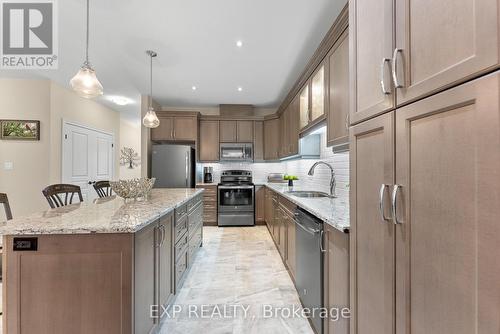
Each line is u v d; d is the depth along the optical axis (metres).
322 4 2.16
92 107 5.18
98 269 1.29
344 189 2.54
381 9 0.93
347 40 1.77
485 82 0.54
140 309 1.43
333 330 1.44
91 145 5.14
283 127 4.64
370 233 1.01
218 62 3.30
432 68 0.68
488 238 0.53
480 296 0.55
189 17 2.34
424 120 0.72
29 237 1.26
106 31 2.58
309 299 1.85
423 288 0.72
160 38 2.72
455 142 0.62
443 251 0.65
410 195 0.77
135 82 4.07
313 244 1.74
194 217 3.17
